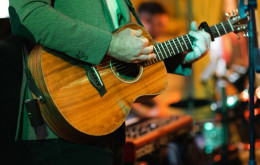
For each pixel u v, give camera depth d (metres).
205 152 3.72
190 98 4.34
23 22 1.45
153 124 2.78
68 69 1.51
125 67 1.65
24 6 1.44
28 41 1.56
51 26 1.44
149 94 1.68
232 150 3.65
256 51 1.54
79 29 1.47
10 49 2.34
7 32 2.35
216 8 4.60
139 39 1.55
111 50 1.52
